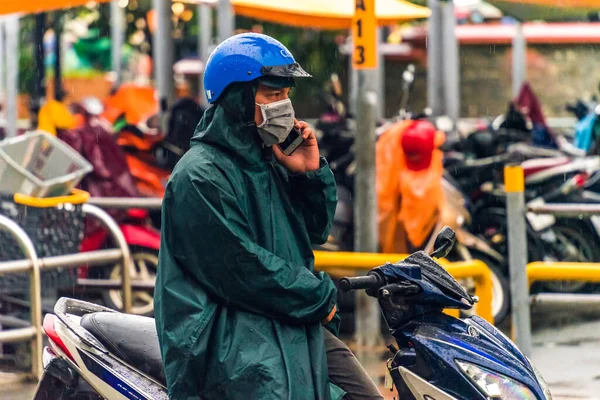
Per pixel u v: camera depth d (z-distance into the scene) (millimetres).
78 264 15195
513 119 22469
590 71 46500
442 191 18281
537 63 46562
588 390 14930
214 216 7965
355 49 16719
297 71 8258
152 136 20312
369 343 16672
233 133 8180
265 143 8297
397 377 8328
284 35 40562
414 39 43812
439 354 8023
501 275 18500
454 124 24250
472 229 19812
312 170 8703
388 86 44562
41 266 14641
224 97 8203
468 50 45969
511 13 24562
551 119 44156
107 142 18938
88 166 16734
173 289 8094
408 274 8203
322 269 14156
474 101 46156
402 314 8289
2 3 20891
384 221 18359
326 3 28203
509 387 7863
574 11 24016
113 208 17844
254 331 8086
